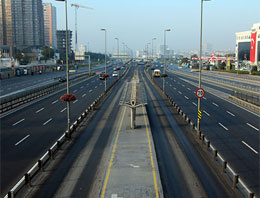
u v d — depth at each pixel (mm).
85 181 18109
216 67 166375
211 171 19656
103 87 76812
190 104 49625
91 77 114062
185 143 26422
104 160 21953
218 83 85000
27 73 123562
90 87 77438
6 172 19859
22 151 24453
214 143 26703
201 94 28375
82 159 22234
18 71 116688
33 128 32625
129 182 17250
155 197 15289
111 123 34656
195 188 16984
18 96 55938
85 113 38938
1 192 16719
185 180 18125
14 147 25594
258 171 19969
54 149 24328
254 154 23562
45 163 21250
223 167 19312
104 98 56594
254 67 121062
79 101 53562
